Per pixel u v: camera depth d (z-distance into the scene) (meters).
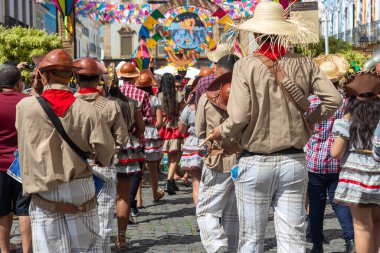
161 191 15.48
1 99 8.70
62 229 6.61
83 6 26.59
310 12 16.67
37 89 9.59
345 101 9.49
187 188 17.86
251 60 6.77
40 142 6.49
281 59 6.81
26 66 11.05
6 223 8.91
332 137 9.45
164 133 16.53
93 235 6.83
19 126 6.56
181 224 12.89
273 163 6.75
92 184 6.84
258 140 6.73
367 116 7.89
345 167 8.08
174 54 31.78
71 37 25.73
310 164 9.62
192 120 11.54
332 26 62.78
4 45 28.11
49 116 6.49
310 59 6.92
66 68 6.66
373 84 7.91
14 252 10.70
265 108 6.70
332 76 10.02
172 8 28.06
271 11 6.96
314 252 9.91
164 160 21.19
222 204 8.70
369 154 7.92
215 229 8.62
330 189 9.56
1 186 8.66
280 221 6.88
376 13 48.22
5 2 64.62
